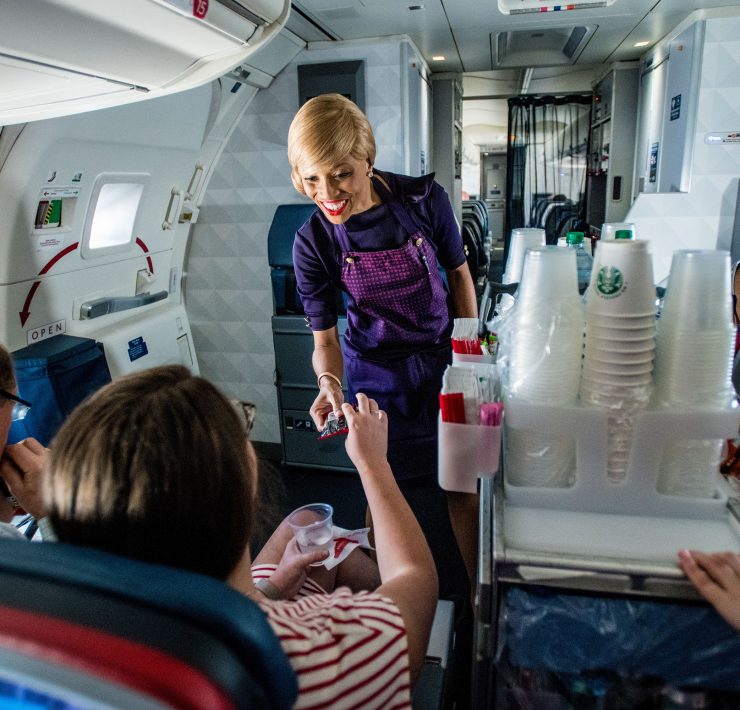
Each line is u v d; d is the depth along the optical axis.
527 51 4.62
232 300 3.58
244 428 0.68
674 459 0.93
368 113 3.23
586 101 6.29
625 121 4.78
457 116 5.33
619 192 4.90
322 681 0.63
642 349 0.87
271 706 0.48
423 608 0.83
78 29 1.13
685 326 0.87
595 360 0.90
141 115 2.26
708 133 3.27
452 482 1.03
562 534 0.90
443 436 1.00
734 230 3.26
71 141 2.02
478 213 5.43
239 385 3.75
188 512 0.59
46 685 0.42
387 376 1.84
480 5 2.86
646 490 0.93
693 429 0.89
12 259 2.05
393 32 3.11
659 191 3.89
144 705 0.41
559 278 0.91
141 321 2.83
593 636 0.86
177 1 1.15
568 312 0.91
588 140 6.12
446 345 1.87
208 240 3.50
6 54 1.17
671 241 3.30
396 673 0.69
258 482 0.76
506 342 1.05
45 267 2.21
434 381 1.85
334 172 1.50
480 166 10.12
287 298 3.19
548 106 6.34
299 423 3.36
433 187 1.76
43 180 2.02
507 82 6.23
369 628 0.70
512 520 0.94
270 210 3.36
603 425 0.90
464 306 1.93
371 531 1.83
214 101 2.82
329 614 0.71
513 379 0.97
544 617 0.86
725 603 0.75
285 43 2.91
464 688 1.59
